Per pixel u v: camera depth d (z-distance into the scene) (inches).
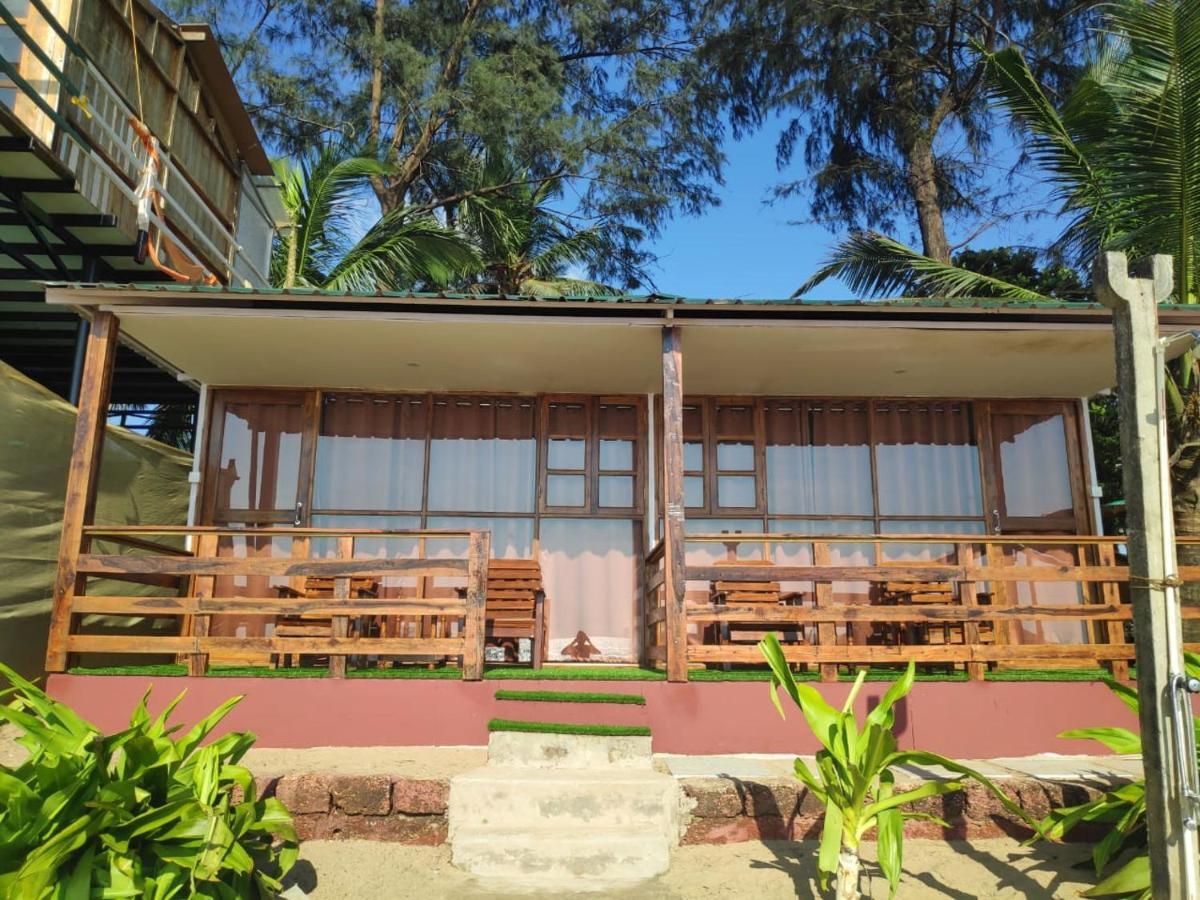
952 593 330.6
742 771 213.0
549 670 263.1
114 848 135.5
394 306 272.2
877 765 154.7
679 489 260.2
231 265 434.9
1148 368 136.3
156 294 263.6
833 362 321.1
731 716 241.4
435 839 193.0
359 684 241.8
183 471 378.0
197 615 247.4
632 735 209.6
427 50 757.3
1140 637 133.6
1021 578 259.4
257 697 240.4
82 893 131.0
